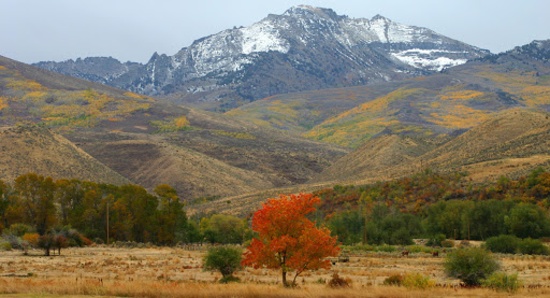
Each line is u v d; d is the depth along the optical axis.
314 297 36.81
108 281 46.31
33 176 109.25
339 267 67.94
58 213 117.75
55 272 57.19
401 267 68.50
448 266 49.84
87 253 83.25
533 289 43.06
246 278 53.44
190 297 37.12
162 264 68.06
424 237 118.38
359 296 37.25
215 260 52.66
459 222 116.38
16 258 72.31
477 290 41.97
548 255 85.06
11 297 36.34
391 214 124.56
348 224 119.88
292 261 43.09
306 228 43.88
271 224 43.88
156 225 114.94
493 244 90.62
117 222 112.00
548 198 124.62
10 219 107.69
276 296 37.06
